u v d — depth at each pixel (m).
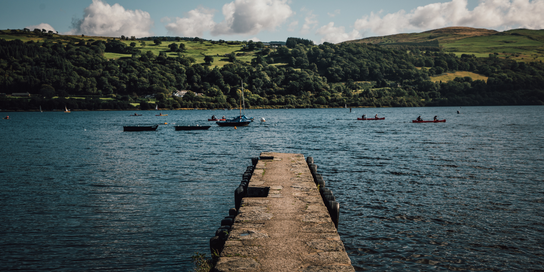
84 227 17.73
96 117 171.62
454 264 14.19
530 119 116.94
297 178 15.65
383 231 17.16
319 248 7.95
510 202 21.64
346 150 46.88
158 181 27.77
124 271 13.59
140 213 19.81
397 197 22.78
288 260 7.32
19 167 34.50
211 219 18.91
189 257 14.66
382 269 13.78
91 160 39.03
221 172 31.59
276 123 114.25
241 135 72.62
